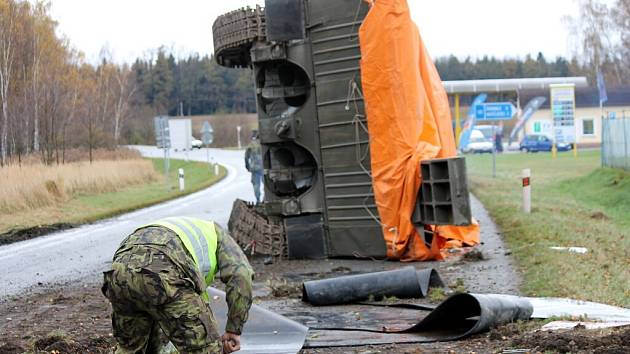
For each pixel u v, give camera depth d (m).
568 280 10.31
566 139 55.91
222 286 11.09
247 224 14.33
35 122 44.97
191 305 4.50
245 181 41.97
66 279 13.15
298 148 14.52
